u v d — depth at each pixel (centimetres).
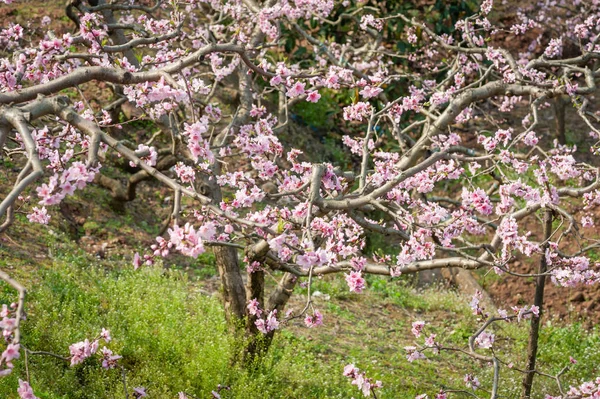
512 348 1096
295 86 507
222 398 729
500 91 737
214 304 898
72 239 995
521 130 1641
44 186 320
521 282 1293
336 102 1608
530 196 570
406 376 923
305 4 896
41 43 437
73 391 659
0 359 289
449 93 742
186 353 780
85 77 420
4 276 303
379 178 571
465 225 578
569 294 1273
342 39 1364
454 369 987
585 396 553
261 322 600
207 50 447
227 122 1300
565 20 1783
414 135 1389
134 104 1227
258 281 759
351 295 1150
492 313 1174
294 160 546
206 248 1125
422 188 579
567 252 1325
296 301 1068
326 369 873
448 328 1119
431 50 1286
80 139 488
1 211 299
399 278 1269
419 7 1427
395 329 1074
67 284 827
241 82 877
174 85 402
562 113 1523
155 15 1153
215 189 756
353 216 583
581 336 1168
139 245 1044
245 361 795
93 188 1116
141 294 862
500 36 1827
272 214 467
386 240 1344
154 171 359
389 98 1335
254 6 890
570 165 595
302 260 362
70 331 724
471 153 594
